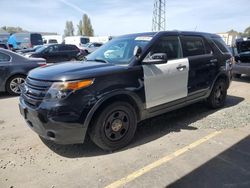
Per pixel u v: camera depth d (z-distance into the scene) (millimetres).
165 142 4301
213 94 5832
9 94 8016
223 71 5898
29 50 17875
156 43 4543
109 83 3805
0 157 3832
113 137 3977
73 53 17266
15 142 4348
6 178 3311
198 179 3250
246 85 9281
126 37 5012
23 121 5418
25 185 3168
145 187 3105
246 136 4504
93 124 3762
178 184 3154
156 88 4434
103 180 3254
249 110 5973
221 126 4965
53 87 3541
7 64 7707
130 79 4043
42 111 3535
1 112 6109
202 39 5570
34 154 3930
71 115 3520
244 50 9984
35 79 3812
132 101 4168
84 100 3584
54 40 36438
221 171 3418
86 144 4246
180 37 5062
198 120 5312
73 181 3240
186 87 5027
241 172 3396
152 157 3805
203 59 5367
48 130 3572
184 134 4621
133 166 3566
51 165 3617
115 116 3953
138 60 4203
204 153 3902
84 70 3789
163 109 4688
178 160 3707
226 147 4090
